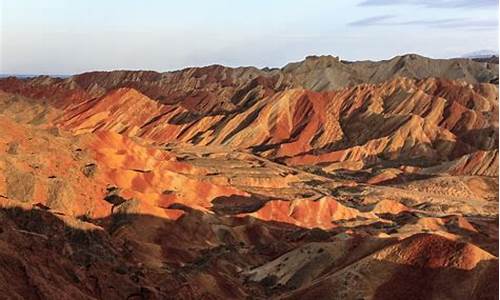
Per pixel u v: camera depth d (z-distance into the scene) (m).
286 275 58.25
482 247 78.69
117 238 60.81
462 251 46.00
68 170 75.50
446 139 155.75
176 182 89.75
